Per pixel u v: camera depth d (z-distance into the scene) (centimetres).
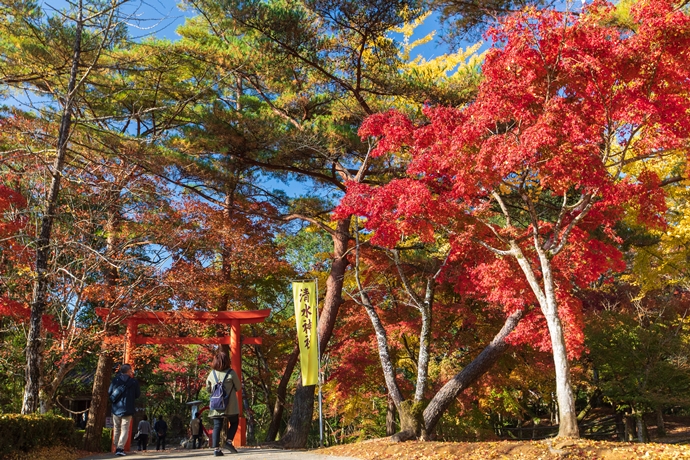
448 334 1798
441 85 1614
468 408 1792
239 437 1509
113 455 985
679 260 1552
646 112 776
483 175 857
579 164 789
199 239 1683
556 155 792
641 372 2061
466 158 879
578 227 1112
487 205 1055
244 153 1773
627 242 1605
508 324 1295
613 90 828
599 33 819
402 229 1009
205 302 1673
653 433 2764
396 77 1622
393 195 1038
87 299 1501
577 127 789
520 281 1134
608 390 2114
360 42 1623
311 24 1550
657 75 806
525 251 1130
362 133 1132
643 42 777
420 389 1208
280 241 2417
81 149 1568
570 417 800
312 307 1416
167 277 1509
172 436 3578
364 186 1102
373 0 1439
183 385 3472
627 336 2066
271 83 1861
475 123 880
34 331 1075
